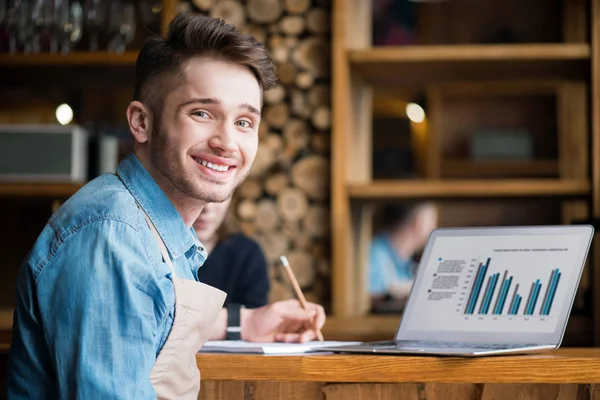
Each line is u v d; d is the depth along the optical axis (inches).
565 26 171.9
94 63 154.6
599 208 149.3
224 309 83.8
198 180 61.9
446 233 77.7
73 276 54.4
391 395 66.7
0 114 165.9
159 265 58.6
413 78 167.2
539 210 182.2
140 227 58.3
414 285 76.8
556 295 70.5
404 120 181.8
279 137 160.1
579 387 65.5
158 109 62.5
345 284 152.1
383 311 157.3
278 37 160.1
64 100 165.3
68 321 53.8
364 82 170.2
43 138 150.9
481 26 188.9
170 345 59.2
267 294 132.1
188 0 161.5
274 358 65.4
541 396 65.7
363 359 64.7
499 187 152.1
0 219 163.9
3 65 155.5
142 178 62.7
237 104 61.9
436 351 64.2
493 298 72.9
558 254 72.0
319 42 159.6
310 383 67.6
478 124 188.4
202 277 128.5
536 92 183.2
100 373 53.0
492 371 63.4
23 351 57.5
